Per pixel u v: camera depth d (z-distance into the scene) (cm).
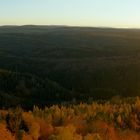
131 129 5438
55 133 4022
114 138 4662
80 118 5116
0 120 3734
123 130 5131
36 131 3884
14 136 3581
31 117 4128
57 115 5103
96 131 4544
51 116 5050
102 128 4672
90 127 4634
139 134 5316
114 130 4938
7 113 4034
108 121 5312
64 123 4709
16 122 3806
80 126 4584
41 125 4119
